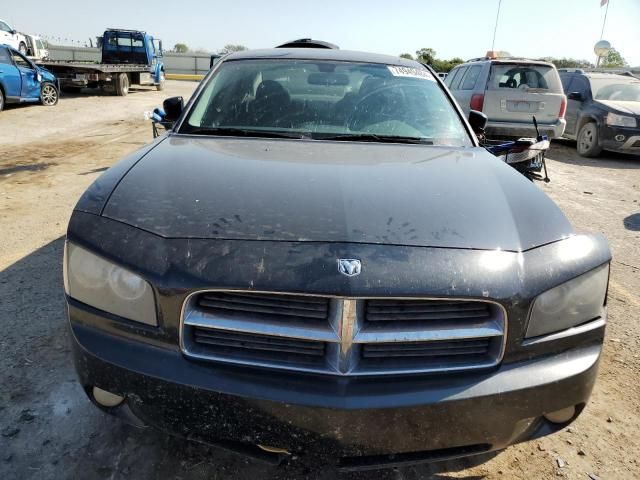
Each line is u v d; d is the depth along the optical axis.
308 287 1.44
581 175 7.76
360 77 2.99
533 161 5.05
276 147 2.38
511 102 8.12
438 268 1.50
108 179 1.91
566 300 1.61
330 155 2.29
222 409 1.50
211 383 1.49
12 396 2.26
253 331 1.48
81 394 2.30
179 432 1.58
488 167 2.26
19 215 4.78
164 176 1.92
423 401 1.48
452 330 1.51
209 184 1.85
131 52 20.19
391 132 2.68
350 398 1.47
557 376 1.58
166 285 1.49
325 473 1.94
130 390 1.54
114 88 17.28
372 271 1.47
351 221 1.63
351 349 1.48
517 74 8.20
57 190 5.69
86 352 1.59
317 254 1.50
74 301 1.65
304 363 1.51
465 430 1.55
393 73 3.07
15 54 12.79
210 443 1.59
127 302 1.55
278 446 1.53
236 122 2.69
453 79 10.24
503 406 1.54
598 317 1.71
